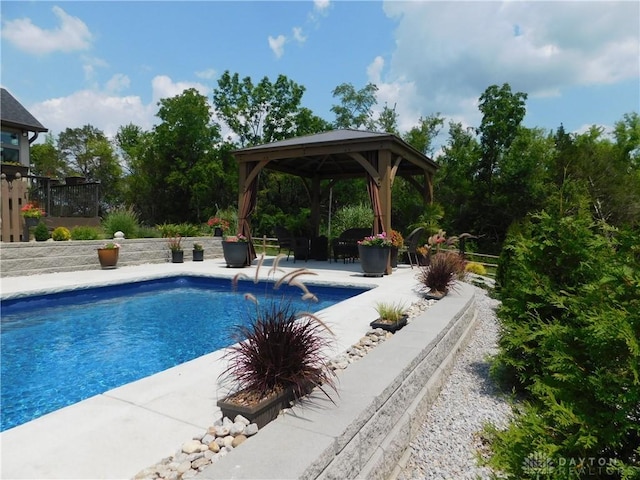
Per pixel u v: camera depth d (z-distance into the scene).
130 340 5.14
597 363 1.60
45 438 2.07
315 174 13.68
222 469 1.52
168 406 2.48
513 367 3.76
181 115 27.22
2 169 16.20
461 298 5.79
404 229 16.56
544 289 3.28
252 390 2.33
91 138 38.12
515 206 20.53
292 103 27.47
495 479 1.69
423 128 25.81
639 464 1.41
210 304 7.27
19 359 4.43
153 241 10.95
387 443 2.39
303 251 12.16
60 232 9.37
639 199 17.91
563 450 1.47
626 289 1.67
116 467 1.81
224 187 27.39
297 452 1.66
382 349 3.25
